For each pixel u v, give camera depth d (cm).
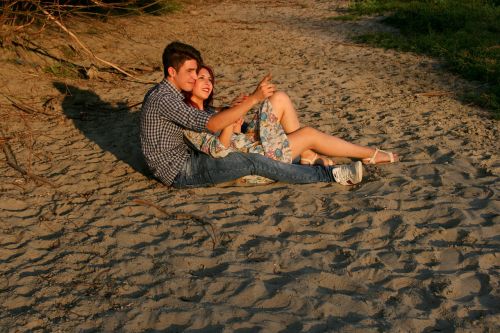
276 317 287
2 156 493
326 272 322
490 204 395
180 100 400
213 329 280
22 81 687
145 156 421
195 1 1408
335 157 473
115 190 429
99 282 319
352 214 384
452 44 904
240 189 423
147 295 307
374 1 1345
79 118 588
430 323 282
